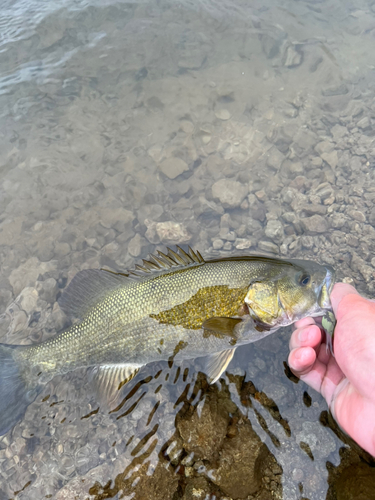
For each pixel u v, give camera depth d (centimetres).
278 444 35
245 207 54
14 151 59
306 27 73
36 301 47
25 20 75
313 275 39
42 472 36
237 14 76
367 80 66
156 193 55
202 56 70
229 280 38
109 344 38
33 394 38
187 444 35
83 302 39
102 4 77
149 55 70
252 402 37
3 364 38
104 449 37
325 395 37
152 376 40
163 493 34
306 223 51
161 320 37
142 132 61
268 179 56
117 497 34
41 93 65
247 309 38
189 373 40
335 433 35
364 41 71
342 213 52
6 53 70
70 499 34
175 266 39
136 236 52
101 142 60
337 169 56
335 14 76
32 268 50
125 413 38
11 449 38
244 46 71
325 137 59
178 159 58
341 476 33
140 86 66
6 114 62
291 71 68
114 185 56
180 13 76
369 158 56
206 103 64
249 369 40
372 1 78
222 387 38
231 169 57
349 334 34
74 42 72
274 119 62
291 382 38
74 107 64
